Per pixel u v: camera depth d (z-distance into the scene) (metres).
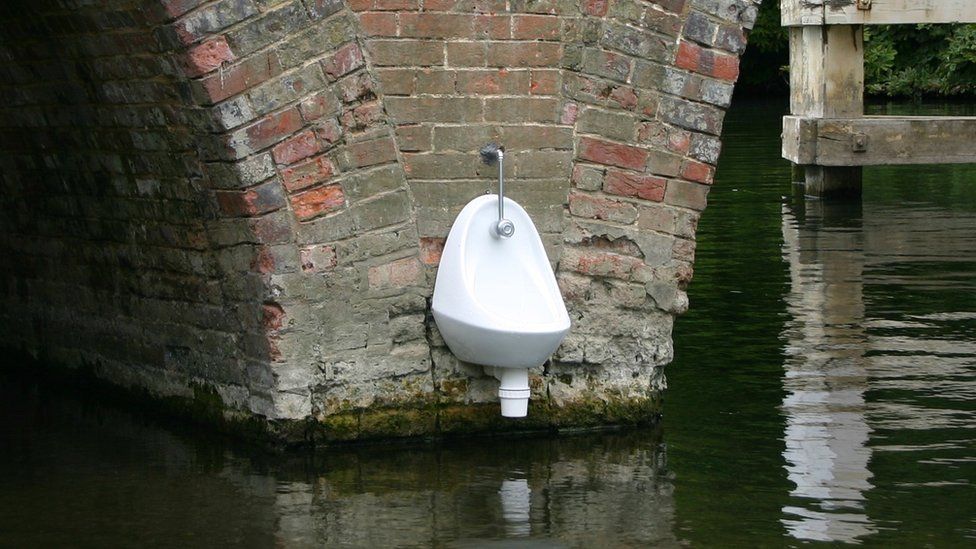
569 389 7.88
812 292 11.28
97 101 8.04
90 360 9.28
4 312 10.17
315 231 7.35
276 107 7.20
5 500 6.82
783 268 12.29
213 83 7.05
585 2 7.60
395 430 7.63
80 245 9.09
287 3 7.15
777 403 8.26
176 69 7.16
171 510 6.62
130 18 7.18
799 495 6.69
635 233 7.86
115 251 8.73
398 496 6.78
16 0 7.96
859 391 8.45
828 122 15.80
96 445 7.80
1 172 9.66
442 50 7.46
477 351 7.44
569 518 6.42
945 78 30.52
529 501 6.67
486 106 7.56
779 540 6.09
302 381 7.44
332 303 7.44
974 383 8.55
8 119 9.13
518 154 7.64
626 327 7.91
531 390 7.82
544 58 7.59
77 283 9.24
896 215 15.15
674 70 7.75
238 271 7.52
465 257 7.46
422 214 7.55
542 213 7.72
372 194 7.44
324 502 6.70
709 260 12.77
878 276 11.82
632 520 6.38
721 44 7.78
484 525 6.35
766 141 23.27
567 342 7.82
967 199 16.31
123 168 8.23
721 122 7.86
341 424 7.55
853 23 15.49
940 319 10.21
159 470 7.27
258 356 7.54
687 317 10.53
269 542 6.17
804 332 9.95
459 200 7.59
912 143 15.80
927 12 15.27
